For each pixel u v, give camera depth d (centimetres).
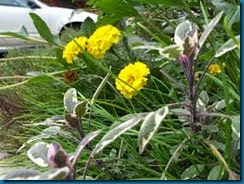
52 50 346
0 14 823
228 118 138
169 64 221
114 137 136
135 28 252
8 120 290
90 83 245
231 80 174
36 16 238
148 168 166
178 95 221
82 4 418
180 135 166
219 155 130
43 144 143
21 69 346
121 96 210
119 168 172
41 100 290
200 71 190
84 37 217
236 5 179
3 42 525
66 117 167
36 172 128
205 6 210
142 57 239
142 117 142
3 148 278
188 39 142
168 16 259
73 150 198
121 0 199
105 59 242
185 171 148
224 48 142
